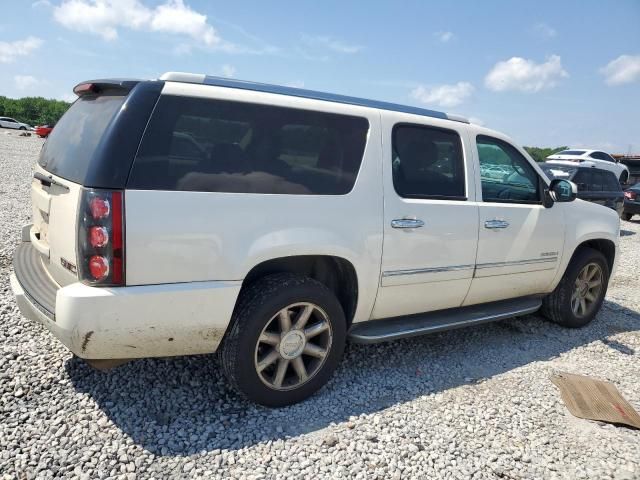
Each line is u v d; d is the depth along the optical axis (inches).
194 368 137.6
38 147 1037.8
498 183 165.0
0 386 119.6
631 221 632.4
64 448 101.7
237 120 113.2
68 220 102.9
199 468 99.7
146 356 108.5
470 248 153.1
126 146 99.7
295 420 119.0
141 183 100.0
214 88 112.1
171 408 119.1
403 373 147.8
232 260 109.2
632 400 143.6
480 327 192.7
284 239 115.5
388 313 143.6
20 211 324.5
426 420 123.5
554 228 178.1
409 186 140.8
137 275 100.1
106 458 100.0
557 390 144.9
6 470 94.0
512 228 163.9
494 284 165.5
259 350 120.4
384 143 136.1
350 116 131.4
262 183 114.3
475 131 160.9
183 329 107.0
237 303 116.8
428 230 141.6
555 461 112.3
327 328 127.3
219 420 116.3
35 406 114.1
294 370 126.3
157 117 103.6
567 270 190.7
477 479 103.9
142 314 101.3
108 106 110.4
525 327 196.7
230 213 109.0
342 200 125.6
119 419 112.8
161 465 99.7
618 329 204.1
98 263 97.4
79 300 95.8
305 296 120.5
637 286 279.9
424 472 104.4
